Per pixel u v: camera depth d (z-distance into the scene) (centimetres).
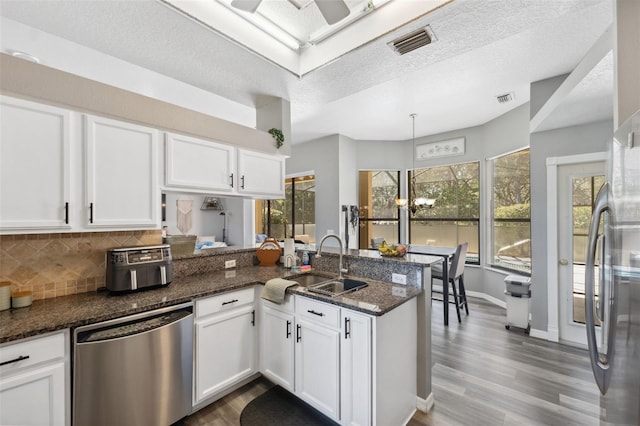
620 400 99
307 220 609
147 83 254
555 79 311
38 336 138
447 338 321
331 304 182
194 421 193
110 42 196
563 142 314
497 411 202
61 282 190
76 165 172
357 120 459
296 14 200
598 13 206
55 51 204
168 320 178
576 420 192
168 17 172
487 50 258
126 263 193
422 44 197
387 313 173
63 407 145
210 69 232
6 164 149
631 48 127
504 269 445
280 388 230
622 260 100
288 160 625
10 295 165
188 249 263
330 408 183
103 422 154
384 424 170
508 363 267
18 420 132
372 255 249
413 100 377
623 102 129
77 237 196
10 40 188
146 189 200
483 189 482
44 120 160
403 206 564
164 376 174
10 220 150
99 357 152
